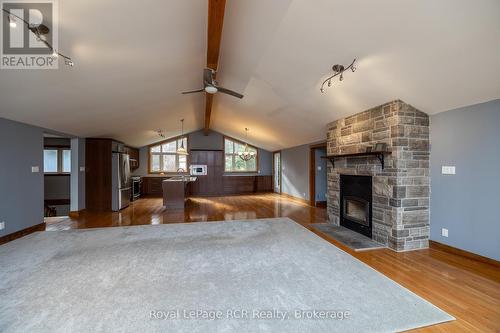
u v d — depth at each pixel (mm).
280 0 2289
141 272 2646
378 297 2135
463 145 3000
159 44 2865
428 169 3420
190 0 2230
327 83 3537
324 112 4582
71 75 3041
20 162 4055
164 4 2207
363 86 3314
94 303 2037
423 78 2748
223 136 10609
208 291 2242
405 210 3328
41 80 2975
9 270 2695
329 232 4246
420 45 2318
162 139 9844
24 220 4117
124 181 6852
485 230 2795
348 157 4430
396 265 2832
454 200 3113
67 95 3541
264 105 5371
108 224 4902
